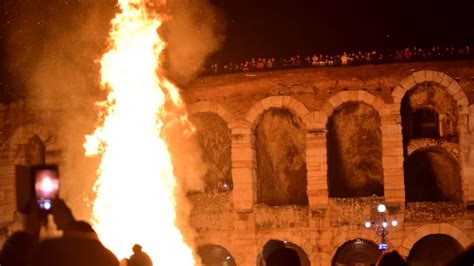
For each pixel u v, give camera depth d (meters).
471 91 50.78
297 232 51.94
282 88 52.81
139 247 26.92
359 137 54.25
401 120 52.59
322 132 52.12
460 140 50.56
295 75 52.69
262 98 53.06
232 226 53.00
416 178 54.56
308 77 52.50
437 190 54.34
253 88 53.28
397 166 50.94
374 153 54.31
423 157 54.22
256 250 52.53
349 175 54.69
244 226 52.81
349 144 54.44
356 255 53.31
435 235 52.97
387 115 51.34
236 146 53.25
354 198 51.34
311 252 51.66
